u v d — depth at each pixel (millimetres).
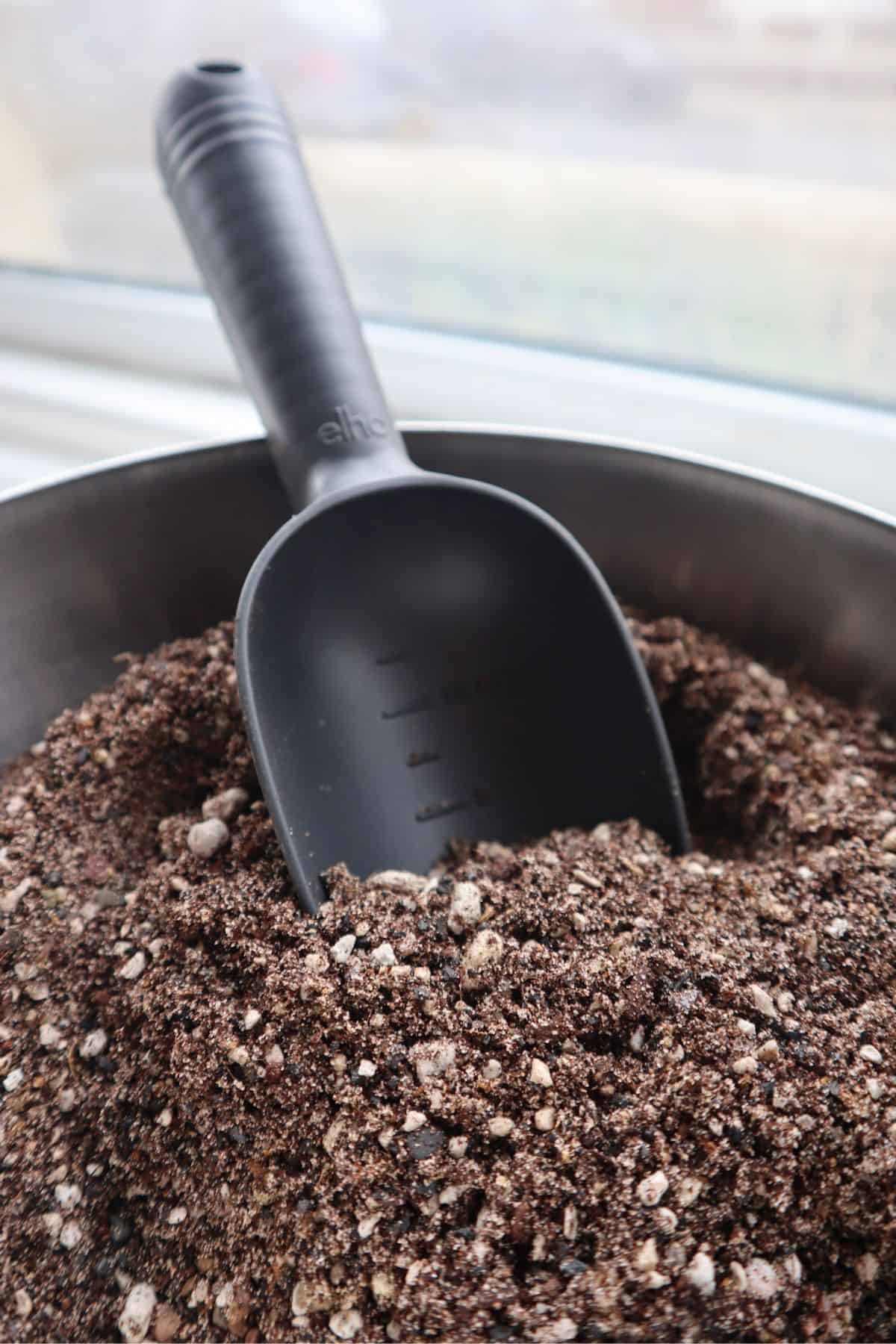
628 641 396
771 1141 332
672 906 367
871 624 401
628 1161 331
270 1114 341
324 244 399
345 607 398
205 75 399
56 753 397
